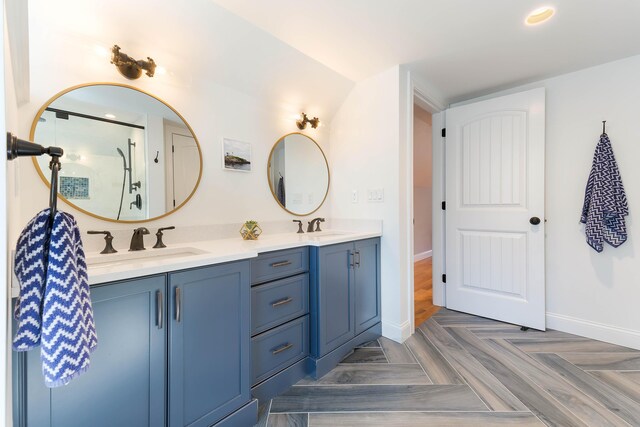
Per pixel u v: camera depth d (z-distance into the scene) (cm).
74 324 66
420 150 425
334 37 176
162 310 104
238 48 173
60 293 65
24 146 61
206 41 162
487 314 251
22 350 63
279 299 157
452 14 155
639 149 192
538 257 225
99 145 137
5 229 48
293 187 228
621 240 192
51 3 123
